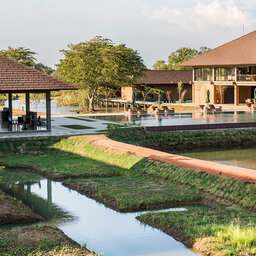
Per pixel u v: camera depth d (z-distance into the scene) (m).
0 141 24.91
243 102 58.00
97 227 13.32
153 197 15.57
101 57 56.69
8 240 11.69
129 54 62.12
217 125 31.61
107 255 11.36
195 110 49.22
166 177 18.41
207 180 16.73
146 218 13.63
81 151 24.52
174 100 67.38
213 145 29.98
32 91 27.78
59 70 62.25
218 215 13.63
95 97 61.84
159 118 37.97
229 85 56.09
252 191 14.88
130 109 42.56
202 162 18.64
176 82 72.44
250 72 55.69
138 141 28.72
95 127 30.86
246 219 13.16
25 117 29.75
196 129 31.19
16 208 14.70
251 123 32.41
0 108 48.31
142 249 11.62
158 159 20.17
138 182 18.08
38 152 24.88
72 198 16.48
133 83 65.81
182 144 29.52
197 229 12.21
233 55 55.81
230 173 16.39
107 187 17.23
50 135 26.42
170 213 13.89
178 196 15.66
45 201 16.17
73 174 19.70
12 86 26.39
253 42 56.91
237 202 14.89
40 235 12.14
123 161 21.53
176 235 12.30
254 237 11.22
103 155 23.06
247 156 25.75
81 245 11.88
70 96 58.31
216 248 11.03
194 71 61.69
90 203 15.80
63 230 13.12
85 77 55.44
